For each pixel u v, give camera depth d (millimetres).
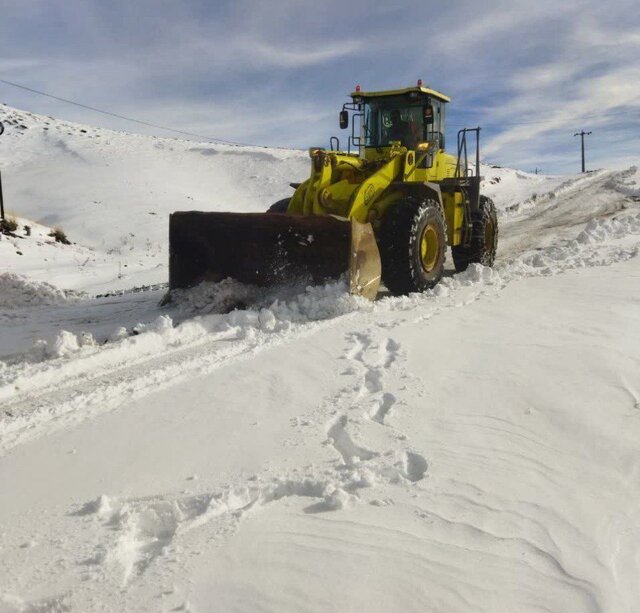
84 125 51219
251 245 6688
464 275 8195
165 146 43062
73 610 1945
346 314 6055
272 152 41906
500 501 2654
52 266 14125
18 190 29359
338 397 3871
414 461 3062
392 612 1961
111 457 3084
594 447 3180
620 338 4840
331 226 6363
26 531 2418
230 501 2615
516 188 26734
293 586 2066
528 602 2033
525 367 4293
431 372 4289
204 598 2004
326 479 2773
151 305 7520
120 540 2332
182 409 3715
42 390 4105
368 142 8688
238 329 5594
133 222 23234
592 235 10922
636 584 2148
